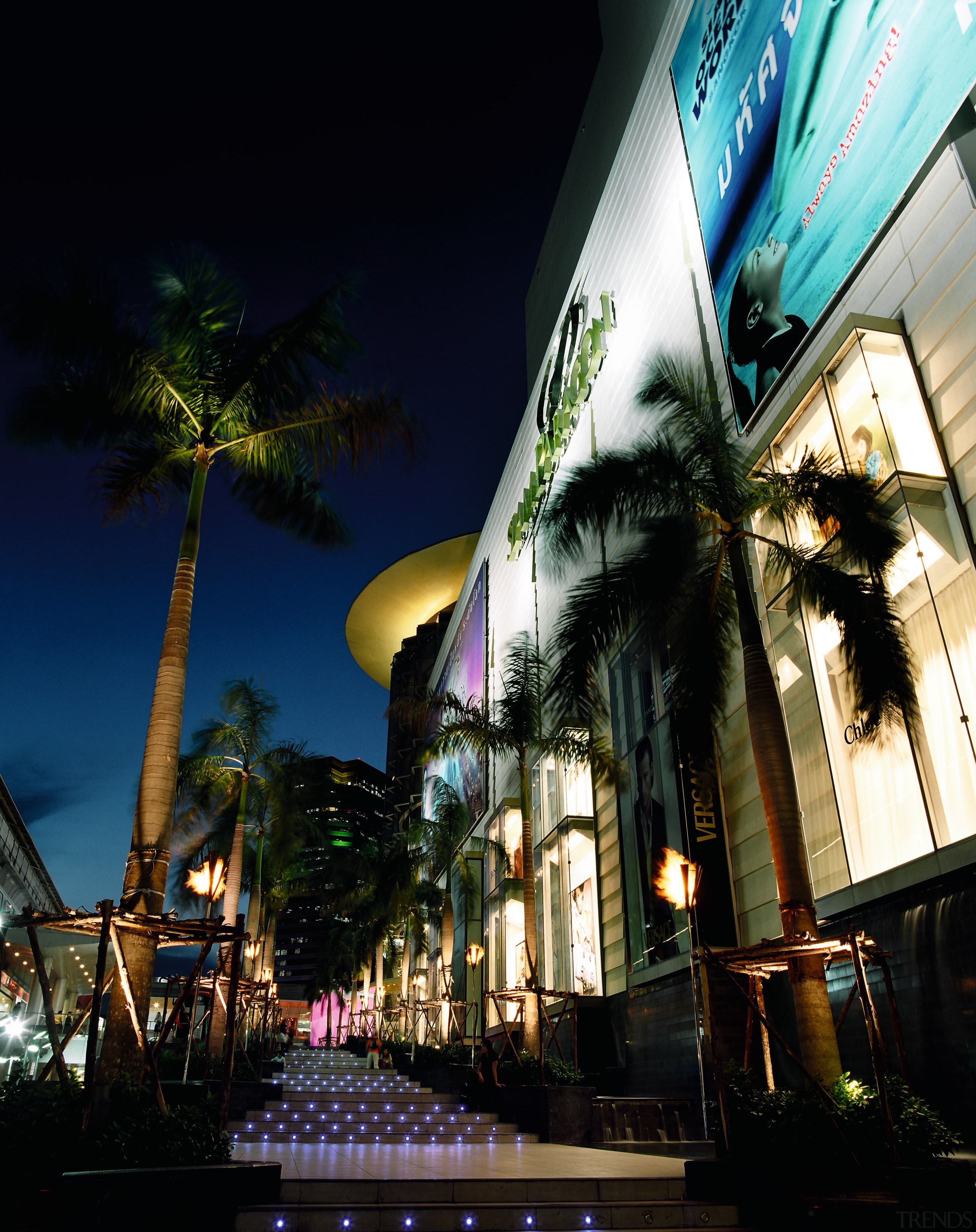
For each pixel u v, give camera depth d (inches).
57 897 2645.2
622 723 1101.1
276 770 1429.6
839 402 675.4
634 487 606.2
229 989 459.8
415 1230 366.6
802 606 673.6
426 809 3095.5
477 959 1231.5
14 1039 1044.5
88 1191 309.1
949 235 611.8
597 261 1514.5
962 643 562.6
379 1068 1284.4
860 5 743.7
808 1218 344.5
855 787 652.1
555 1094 677.3
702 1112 688.4
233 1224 350.0
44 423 691.4
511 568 2025.1
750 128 931.3
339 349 722.8
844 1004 603.5
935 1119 379.2
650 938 944.9
